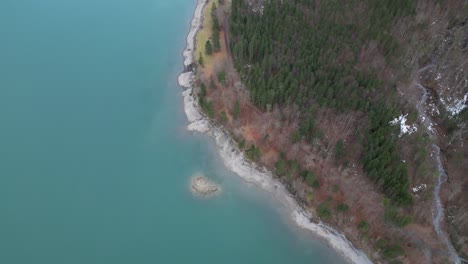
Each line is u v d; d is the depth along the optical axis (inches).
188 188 3700.8
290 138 3742.6
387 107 3673.7
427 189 3417.8
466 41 4224.9
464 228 3221.0
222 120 4037.9
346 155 3585.1
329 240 3353.8
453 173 3535.9
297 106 3791.8
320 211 3363.7
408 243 3144.7
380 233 3211.1
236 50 4330.7
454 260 3105.3
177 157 3917.3
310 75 3961.6
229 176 3782.0
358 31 4284.0
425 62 4244.6
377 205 3289.9
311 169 3597.4
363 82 3878.0
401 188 3270.2
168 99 4389.8
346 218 3319.4
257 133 3907.5
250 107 4060.0
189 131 4114.2
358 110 3727.9
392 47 4163.4
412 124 3742.6
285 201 3590.1
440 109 3924.7
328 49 4099.4
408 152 3523.6
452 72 4047.7
